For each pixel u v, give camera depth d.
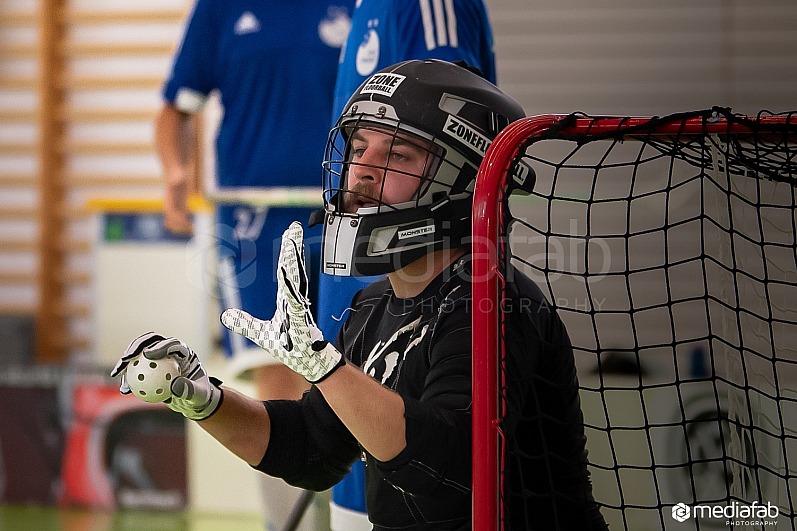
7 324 20.80
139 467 15.60
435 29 6.56
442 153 4.75
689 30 19.39
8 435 15.86
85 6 22.16
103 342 16.25
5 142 22.50
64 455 15.80
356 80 6.98
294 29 10.24
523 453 4.51
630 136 4.56
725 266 4.81
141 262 16.09
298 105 10.33
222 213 10.52
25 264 22.58
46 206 22.22
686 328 16.89
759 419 5.42
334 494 6.74
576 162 17.06
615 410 11.83
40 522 14.89
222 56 10.53
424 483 4.12
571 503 5.00
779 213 9.61
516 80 19.95
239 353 10.84
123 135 22.25
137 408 15.61
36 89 22.36
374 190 4.81
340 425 5.04
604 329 17.12
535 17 19.81
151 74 22.08
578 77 19.75
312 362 3.86
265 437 4.93
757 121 4.42
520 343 4.51
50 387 15.79
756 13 19.20
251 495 15.41
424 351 4.64
